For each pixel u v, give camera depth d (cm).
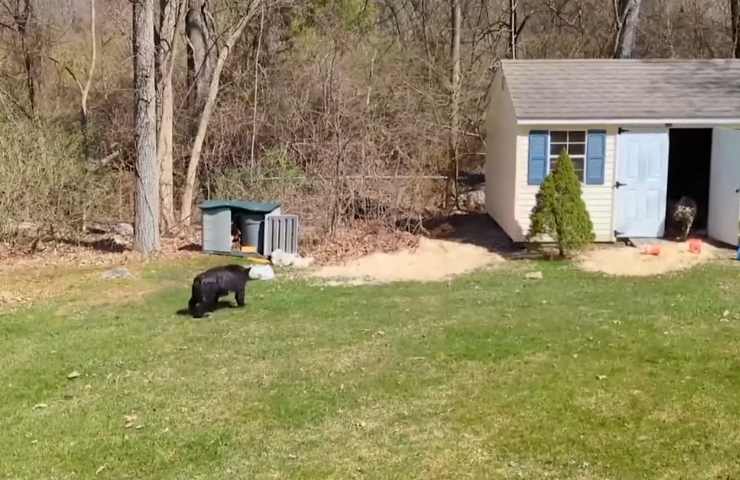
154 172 1534
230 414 714
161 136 1766
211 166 1944
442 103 2136
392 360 858
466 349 890
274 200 1677
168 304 1135
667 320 997
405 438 655
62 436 670
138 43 1495
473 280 1291
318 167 1722
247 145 1997
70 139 1748
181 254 1516
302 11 2378
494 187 1850
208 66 2139
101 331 995
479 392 754
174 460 621
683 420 675
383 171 1714
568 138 1558
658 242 1548
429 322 1014
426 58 2409
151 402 747
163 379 811
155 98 1612
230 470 603
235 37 1881
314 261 1455
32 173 1538
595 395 737
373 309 1094
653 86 1620
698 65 1700
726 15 2750
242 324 1022
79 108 2262
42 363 870
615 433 654
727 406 703
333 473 595
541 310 1066
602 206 1574
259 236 1505
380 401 738
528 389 757
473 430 667
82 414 719
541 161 1563
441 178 1944
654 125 1549
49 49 2320
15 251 1505
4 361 878
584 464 601
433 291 1213
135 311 1098
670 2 2797
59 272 1352
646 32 2831
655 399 723
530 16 2692
